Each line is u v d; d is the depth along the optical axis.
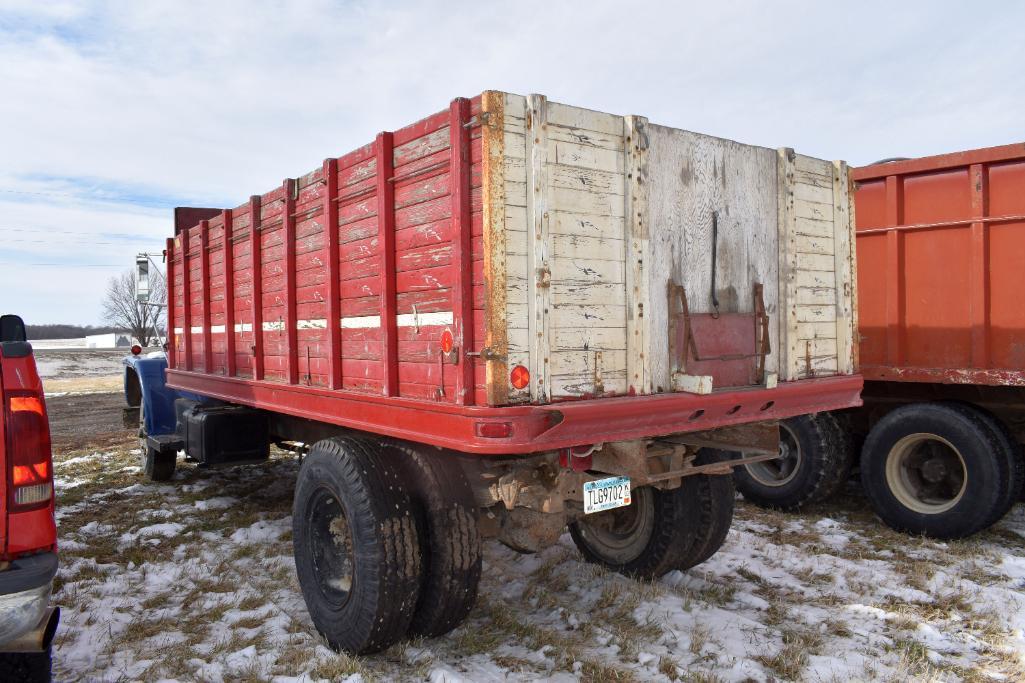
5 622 2.43
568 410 3.02
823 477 6.12
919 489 5.82
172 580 4.66
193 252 6.84
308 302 4.60
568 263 3.23
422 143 3.43
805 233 4.38
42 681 2.79
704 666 3.42
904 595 4.32
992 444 5.30
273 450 9.48
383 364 3.72
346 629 3.50
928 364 5.88
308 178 4.54
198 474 8.11
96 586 4.53
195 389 6.77
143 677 3.32
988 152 5.45
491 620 4.00
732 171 3.98
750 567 4.86
